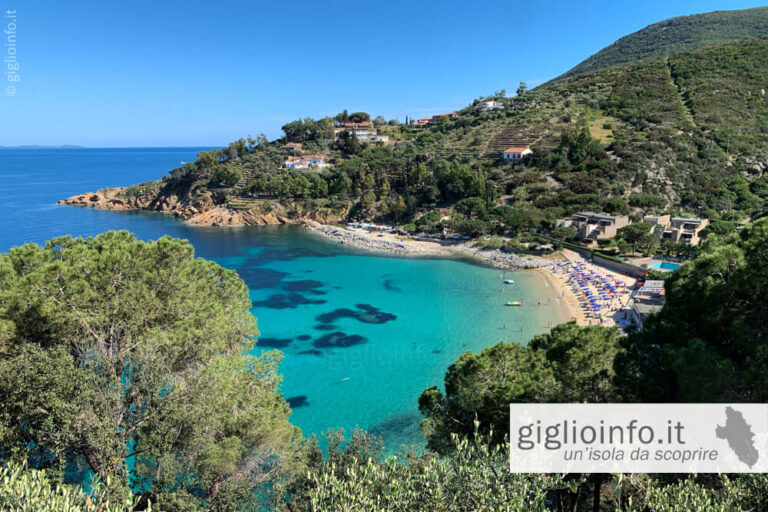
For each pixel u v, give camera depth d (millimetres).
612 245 92312
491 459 13414
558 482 14820
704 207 105125
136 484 19703
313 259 106250
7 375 14992
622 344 20547
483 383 20562
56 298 18281
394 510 12078
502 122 187375
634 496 16094
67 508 11117
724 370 14484
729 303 16469
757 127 138250
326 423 40438
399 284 84625
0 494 11195
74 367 16297
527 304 71500
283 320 66250
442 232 122938
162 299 21344
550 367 21125
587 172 124062
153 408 17562
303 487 21875
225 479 20812
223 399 19641
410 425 40094
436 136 196625
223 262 103438
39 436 15477
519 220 108375
